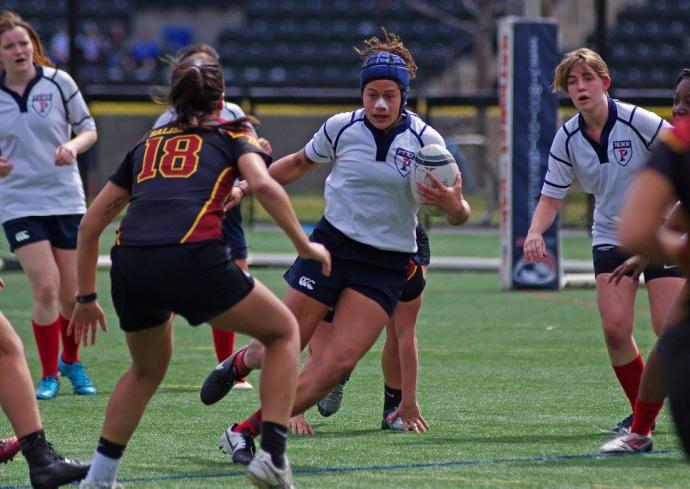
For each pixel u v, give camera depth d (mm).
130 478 18922
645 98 60219
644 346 34625
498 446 21656
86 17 106000
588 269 54438
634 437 20953
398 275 20438
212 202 16500
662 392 20438
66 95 27938
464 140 70562
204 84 17094
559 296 46938
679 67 95250
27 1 105562
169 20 106250
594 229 23328
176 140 16984
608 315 22734
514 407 25812
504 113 47562
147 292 16250
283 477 16594
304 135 78000
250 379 30141
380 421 24438
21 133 27500
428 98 68125
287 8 105625
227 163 16781
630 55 95500
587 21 96625
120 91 80250
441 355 33406
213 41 105562
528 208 48156
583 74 22656
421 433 23031
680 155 12758
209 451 21234
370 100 20203
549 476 19031
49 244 27734
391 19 103812
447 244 65000
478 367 31391
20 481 19000
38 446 17500
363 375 30344
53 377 27734
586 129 23016
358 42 102000
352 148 20438
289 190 81312
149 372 17172
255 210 73875
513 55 46875
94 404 26500
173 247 16109
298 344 16969
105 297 45781
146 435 22734
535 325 39406
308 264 20312
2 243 60125
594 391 27812
